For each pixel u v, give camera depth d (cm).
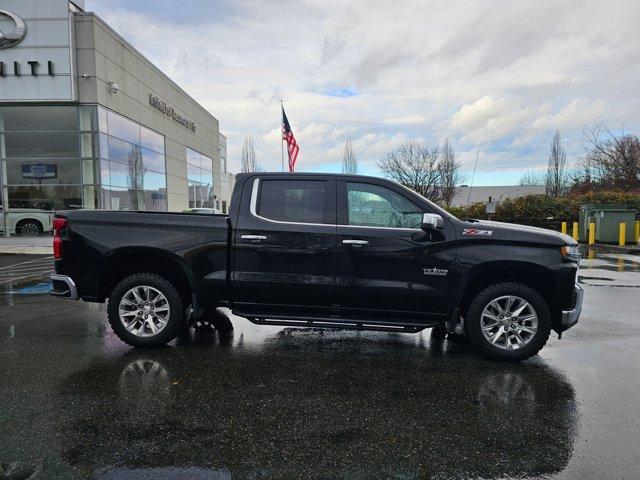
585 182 3375
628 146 3016
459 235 482
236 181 522
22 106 1647
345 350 526
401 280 486
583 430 338
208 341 555
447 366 473
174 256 505
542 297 495
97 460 293
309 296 498
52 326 618
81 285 516
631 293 855
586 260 1361
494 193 6919
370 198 502
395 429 338
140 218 516
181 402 380
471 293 505
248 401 383
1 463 288
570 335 583
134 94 2000
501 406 378
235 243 502
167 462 292
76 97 1609
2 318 663
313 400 387
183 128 2738
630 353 514
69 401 379
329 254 491
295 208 507
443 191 3997
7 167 1670
